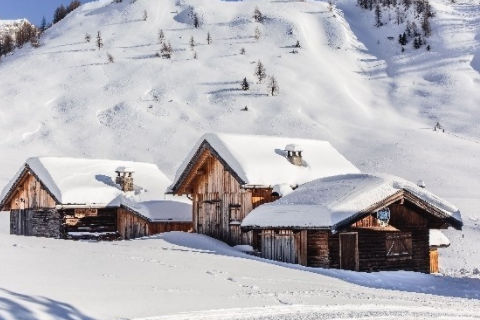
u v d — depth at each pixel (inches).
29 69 5280.5
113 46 5915.4
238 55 5565.9
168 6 7130.9
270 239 1003.3
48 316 382.9
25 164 1551.4
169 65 5206.7
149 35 6250.0
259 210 995.9
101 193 1466.5
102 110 4111.7
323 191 968.9
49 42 6382.9
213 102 4286.4
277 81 4758.9
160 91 4522.6
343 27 6501.0
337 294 578.2
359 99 4562.0
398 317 462.0
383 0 7027.6
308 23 6609.3
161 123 3757.4
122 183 1510.8
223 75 4918.8
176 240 1167.6
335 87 4690.0
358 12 7003.0
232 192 1206.3
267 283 622.5
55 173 1487.5
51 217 1483.8
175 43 5959.6
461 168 2546.8
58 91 4638.3
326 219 867.4
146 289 516.7
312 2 7386.8
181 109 4079.7
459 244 1366.9
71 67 5265.8
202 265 746.8
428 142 3120.1
